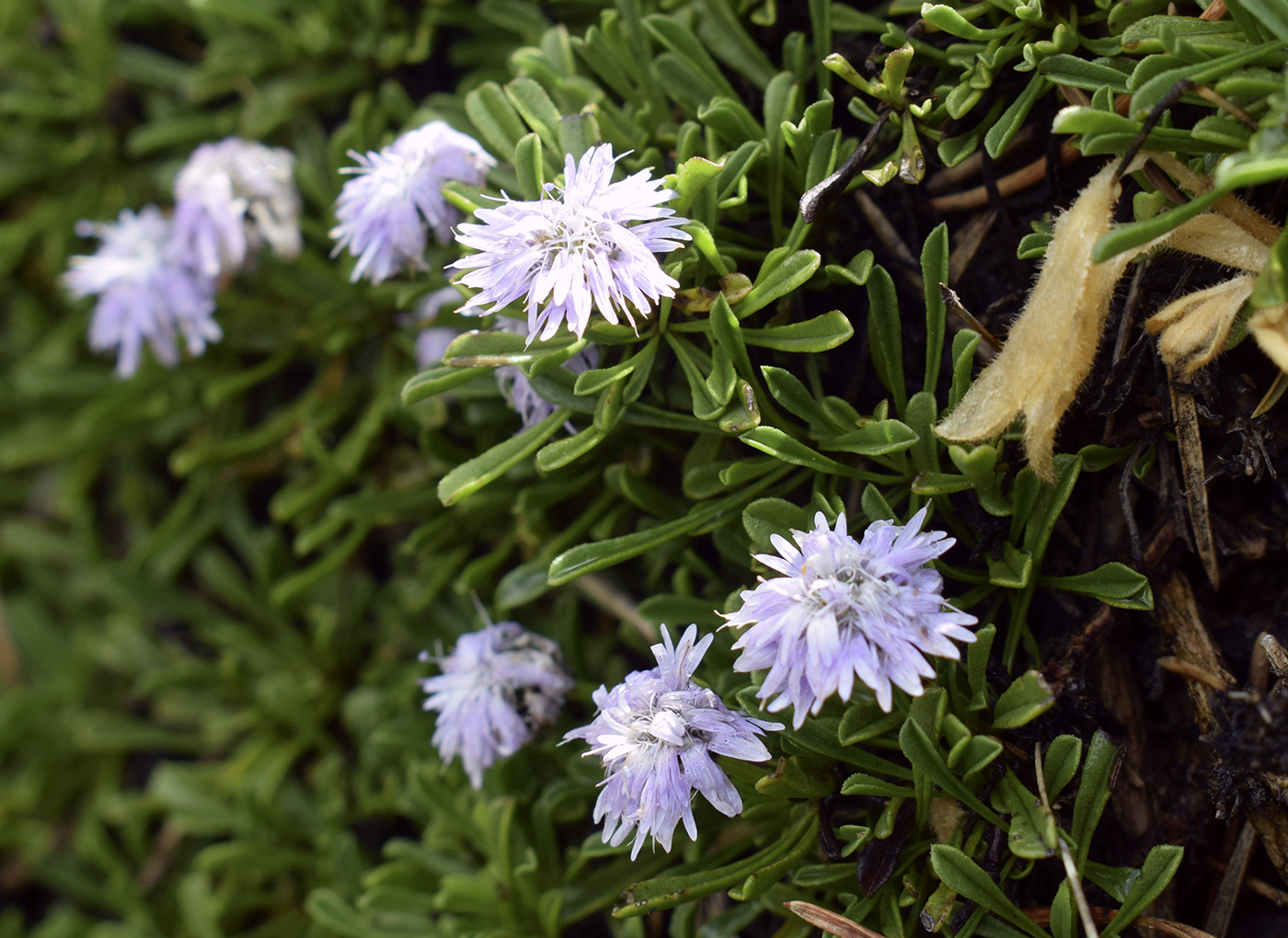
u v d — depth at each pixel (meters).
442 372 0.18
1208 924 0.17
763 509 0.17
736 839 0.18
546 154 0.18
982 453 0.17
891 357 0.18
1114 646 0.18
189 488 0.23
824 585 0.16
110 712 0.24
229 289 0.22
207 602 0.23
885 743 0.17
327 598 0.22
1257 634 0.18
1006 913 0.17
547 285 0.17
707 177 0.17
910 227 0.19
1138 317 0.17
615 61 0.19
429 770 0.19
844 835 0.17
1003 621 0.18
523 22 0.20
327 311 0.21
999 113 0.18
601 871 0.19
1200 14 0.18
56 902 0.25
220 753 0.23
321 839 0.21
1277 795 0.17
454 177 0.18
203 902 0.21
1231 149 0.17
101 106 0.24
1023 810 0.17
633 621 0.19
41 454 0.24
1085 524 0.18
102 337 0.22
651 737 0.17
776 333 0.18
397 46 0.21
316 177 0.21
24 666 0.26
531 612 0.20
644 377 0.18
